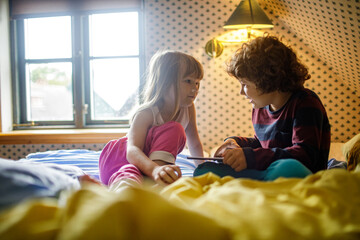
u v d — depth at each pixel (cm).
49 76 335
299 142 105
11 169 53
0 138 302
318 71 276
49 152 209
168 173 87
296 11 228
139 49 324
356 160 109
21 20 334
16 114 333
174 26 294
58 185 58
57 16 328
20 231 35
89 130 314
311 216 41
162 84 131
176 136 109
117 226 34
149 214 37
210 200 45
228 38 289
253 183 57
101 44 329
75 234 32
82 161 179
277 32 279
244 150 95
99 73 331
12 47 331
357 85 254
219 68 291
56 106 337
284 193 52
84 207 37
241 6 246
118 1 317
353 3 160
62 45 332
